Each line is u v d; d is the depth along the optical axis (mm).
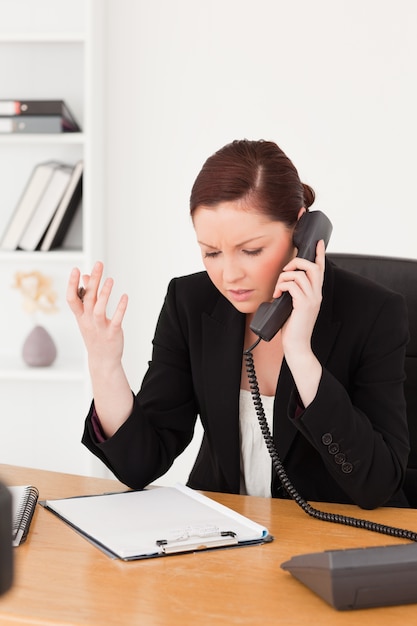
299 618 1147
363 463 1629
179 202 3713
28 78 3713
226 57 3629
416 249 3613
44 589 1229
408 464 2066
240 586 1248
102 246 3705
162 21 3643
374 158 3598
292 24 3586
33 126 3436
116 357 1716
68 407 3867
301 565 1235
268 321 1653
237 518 1514
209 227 1612
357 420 1645
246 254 1627
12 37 3471
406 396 2061
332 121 3604
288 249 1675
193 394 1971
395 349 1805
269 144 1676
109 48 3672
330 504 1677
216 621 1135
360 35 3555
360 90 3578
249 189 1589
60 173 3504
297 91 3609
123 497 1647
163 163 3705
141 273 3756
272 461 1732
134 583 1255
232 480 1871
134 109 3689
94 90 3490
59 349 3830
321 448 1627
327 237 1696
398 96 3561
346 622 1140
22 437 3898
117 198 3736
